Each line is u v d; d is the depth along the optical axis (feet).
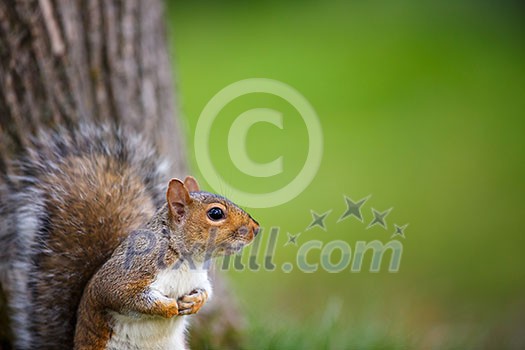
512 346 34.53
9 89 25.73
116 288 20.48
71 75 26.55
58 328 22.88
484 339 34.40
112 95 27.61
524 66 64.34
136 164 24.66
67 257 22.75
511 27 69.36
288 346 29.76
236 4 75.41
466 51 66.39
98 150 24.75
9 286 24.59
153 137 28.71
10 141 25.73
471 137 55.52
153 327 21.12
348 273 40.75
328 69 62.90
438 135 55.72
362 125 56.08
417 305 39.11
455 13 71.61
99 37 27.35
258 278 37.96
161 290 20.58
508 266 44.01
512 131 56.65
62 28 26.37
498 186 50.85
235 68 62.95
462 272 43.21
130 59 28.12
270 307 33.96
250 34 70.03
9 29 25.62
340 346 29.94
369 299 35.27
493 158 53.98
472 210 48.62
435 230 46.65
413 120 57.67
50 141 25.67
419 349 31.14
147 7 29.09
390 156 53.36
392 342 30.60
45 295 22.81
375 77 62.85
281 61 64.44
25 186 24.00
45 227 23.02
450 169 51.96
